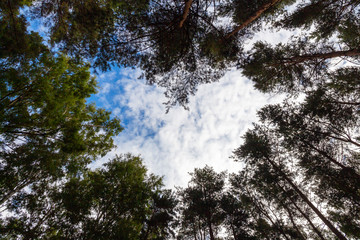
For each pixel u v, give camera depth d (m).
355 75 8.53
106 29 5.30
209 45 5.66
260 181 14.62
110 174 10.53
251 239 13.34
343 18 7.58
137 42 5.73
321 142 10.09
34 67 7.04
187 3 4.71
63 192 8.94
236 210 14.13
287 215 16.09
